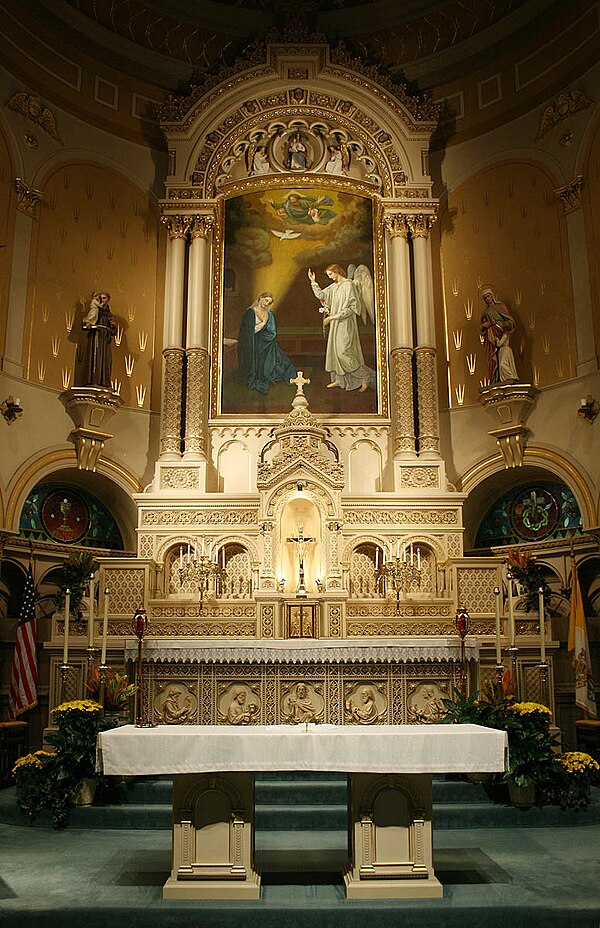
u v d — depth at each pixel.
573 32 13.67
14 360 12.57
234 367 13.86
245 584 12.27
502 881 6.22
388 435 13.53
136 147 14.80
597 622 12.19
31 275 13.02
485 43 14.84
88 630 10.53
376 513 12.62
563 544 12.85
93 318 13.25
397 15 15.28
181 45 15.36
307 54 14.62
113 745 6.02
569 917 5.57
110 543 13.80
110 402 13.10
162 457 13.17
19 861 6.81
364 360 13.89
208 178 14.36
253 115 14.64
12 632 12.09
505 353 13.27
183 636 11.66
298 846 7.28
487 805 8.34
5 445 12.20
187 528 12.46
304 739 6.05
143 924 5.53
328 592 11.45
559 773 8.23
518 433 13.13
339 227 14.52
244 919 5.55
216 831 6.02
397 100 14.53
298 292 14.20
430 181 14.27
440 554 12.43
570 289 13.19
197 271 14.01
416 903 5.71
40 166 13.40
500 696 8.84
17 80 13.26
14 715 10.62
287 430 12.68
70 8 14.08
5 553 12.17
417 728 6.45
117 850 7.17
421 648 10.05
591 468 12.43
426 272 14.08
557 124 13.77
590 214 13.07
